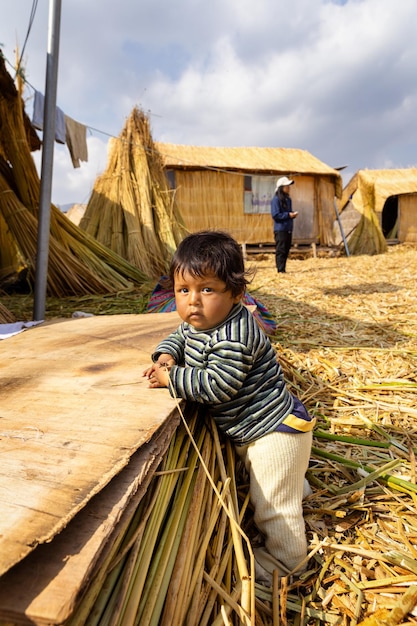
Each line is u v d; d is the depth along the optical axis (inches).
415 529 70.1
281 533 63.9
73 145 277.9
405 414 106.0
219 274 62.7
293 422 65.4
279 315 203.6
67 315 215.8
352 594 58.9
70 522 39.7
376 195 751.7
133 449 49.6
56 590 33.0
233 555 61.4
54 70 178.9
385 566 62.6
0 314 153.6
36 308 189.8
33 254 251.3
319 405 111.4
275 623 54.3
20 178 254.1
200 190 579.2
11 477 44.0
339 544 66.8
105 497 43.1
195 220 578.9
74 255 282.4
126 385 71.3
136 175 354.9
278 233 378.3
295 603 58.6
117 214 347.3
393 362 139.1
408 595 55.6
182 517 56.9
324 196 653.9
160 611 45.9
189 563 51.8
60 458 47.8
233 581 58.3
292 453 65.3
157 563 49.4
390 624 52.7
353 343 158.7
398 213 821.9
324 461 87.0
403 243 796.6
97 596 41.2
